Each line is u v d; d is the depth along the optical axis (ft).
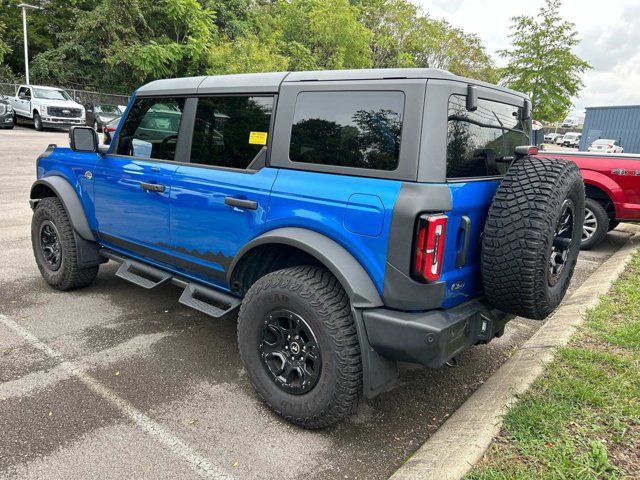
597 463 7.72
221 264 10.69
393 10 116.57
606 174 22.45
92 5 100.22
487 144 9.48
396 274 7.85
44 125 70.38
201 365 11.43
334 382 8.41
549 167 8.63
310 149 9.11
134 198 12.58
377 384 8.41
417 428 9.45
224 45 92.73
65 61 99.25
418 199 7.63
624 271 18.28
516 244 8.09
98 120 76.02
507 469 7.58
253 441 8.79
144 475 7.80
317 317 8.43
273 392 9.32
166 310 14.57
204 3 108.58
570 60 61.31
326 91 8.98
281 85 9.71
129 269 14.58
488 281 8.50
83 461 8.05
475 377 11.51
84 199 14.42
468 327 8.68
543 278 8.27
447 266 8.26
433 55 119.14
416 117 7.80
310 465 8.23
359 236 8.18
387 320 7.98
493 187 9.19
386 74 8.32
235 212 10.05
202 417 9.43
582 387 9.82
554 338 12.31
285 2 112.68
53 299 14.98
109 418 9.23
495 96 9.63
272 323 9.21
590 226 23.39
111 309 14.43
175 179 11.36
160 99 12.24
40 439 8.54
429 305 7.98
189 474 7.88
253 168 9.98
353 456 8.52
